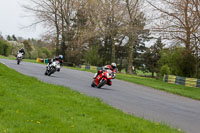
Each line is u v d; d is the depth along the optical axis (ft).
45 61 561.02
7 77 142.00
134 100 134.31
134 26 432.25
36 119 69.51
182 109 125.29
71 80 202.08
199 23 309.01
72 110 86.43
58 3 598.75
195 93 231.71
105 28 513.04
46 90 120.06
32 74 206.69
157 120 91.66
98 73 175.11
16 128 60.08
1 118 66.69
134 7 494.59
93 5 539.29
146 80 336.49
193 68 395.14
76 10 618.85
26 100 90.27
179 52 400.67
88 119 76.18
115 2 513.86
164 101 148.56
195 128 86.48
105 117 81.71
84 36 553.23
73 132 61.21
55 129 62.03
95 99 112.98
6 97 90.27
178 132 74.95
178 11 331.98
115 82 249.55
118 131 68.18
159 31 332.60
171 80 352.49
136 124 76.18
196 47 330.95
